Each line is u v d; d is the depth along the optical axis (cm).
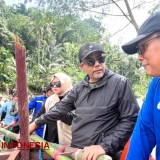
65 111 243
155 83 156
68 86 321
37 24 678
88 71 209
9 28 2698
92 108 205
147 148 160
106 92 204
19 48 200
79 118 210
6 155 230
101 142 188
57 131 300
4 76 1861
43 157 229
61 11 669
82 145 205
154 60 137
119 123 197
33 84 1917
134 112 196
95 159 171
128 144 186
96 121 202
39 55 2266
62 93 317
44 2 670
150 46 137
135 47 145
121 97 198
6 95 1709
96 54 206
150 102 158
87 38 665
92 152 174
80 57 213
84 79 225
